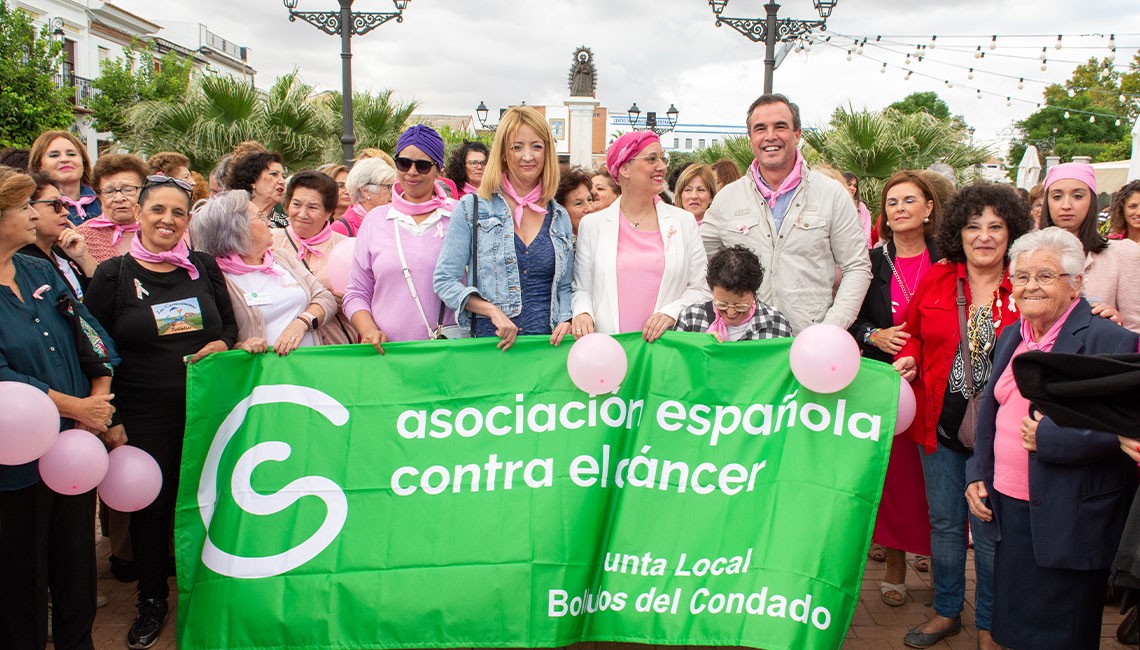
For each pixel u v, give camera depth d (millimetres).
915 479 3963
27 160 5156
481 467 3523
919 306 3721
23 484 3055
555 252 3730
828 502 3254
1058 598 2902
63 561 3314
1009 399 3045
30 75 20000
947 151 14484
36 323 3137
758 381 3453
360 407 3592
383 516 3488
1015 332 3119
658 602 3342
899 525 3994
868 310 4152
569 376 3566
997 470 3072
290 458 3547
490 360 3604
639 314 3799
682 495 3441
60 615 3354
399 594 3369
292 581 3408
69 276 3592
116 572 4297
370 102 17172
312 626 3344
